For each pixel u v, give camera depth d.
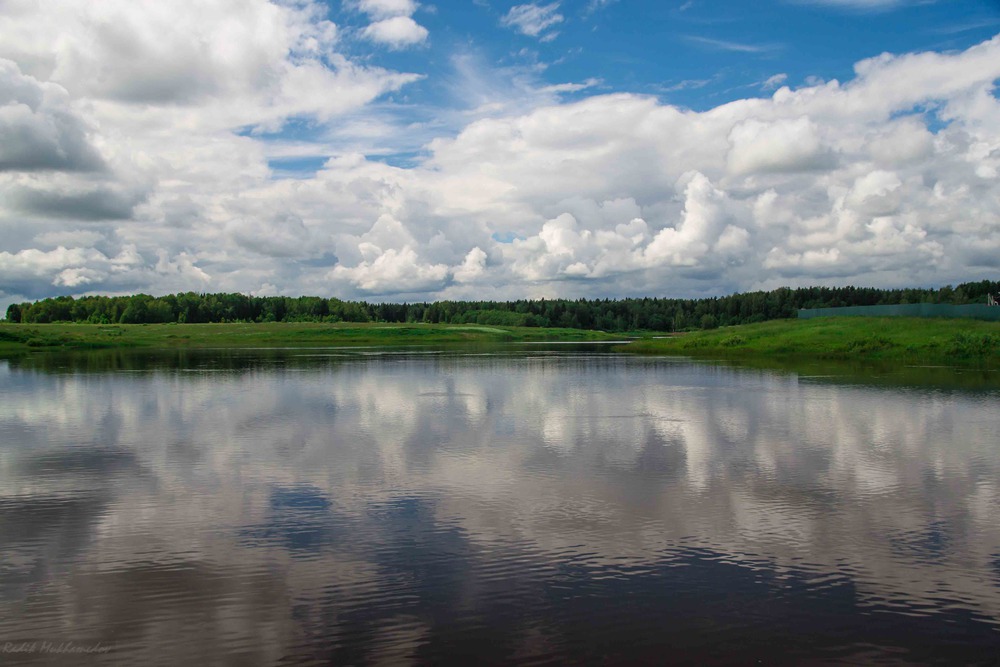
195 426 27.23
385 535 14.05
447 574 12.11
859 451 21.88
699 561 12.68
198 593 11.41
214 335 129.38
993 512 15.46
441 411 31.33
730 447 22.61
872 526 14.55
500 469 19.61
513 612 10.70
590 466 19.95
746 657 9.45
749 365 56.44
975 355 56.12
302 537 13.97
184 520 15.08
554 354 82.69
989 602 11.02
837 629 10.19
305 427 26.94
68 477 18.83
